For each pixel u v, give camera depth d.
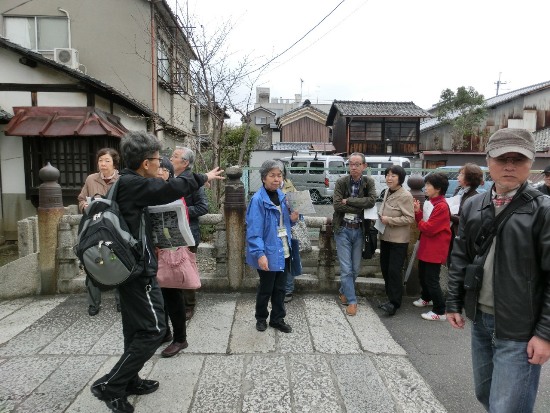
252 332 3.62
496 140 1.81
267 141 34.28
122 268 2.22
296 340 3.47
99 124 7.51
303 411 2.50
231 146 13.16
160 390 2.72
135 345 2.39
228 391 2.71
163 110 12.59
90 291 3.80
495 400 1.79
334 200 4.03
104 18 11.09
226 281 4.66
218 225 4.63
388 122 24.03
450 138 25.27
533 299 1.72
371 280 4.66
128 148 2.40
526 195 1.78
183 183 2.43
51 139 7.84
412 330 3.71
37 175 7.86
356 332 3.64
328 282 4.63
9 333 3.61
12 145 7.93
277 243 3.46
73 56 10.05
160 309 2.51
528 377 1.75
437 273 3.87
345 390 2.73
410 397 2.66
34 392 2.71
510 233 1.76
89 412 2.51
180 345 3.24
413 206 3.91
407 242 3.98
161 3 10.90
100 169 3.96
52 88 8.02
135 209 2.37
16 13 10.95
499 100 24.97
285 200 3.67
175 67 11.18
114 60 11.19
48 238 4.55
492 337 1.89
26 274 4.53
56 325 3.77
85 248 2.21
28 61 7.83
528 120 24.09
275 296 3.63
